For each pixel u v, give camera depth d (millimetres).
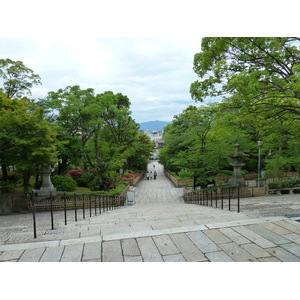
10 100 12156
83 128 19469
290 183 13219
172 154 28047
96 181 16109
